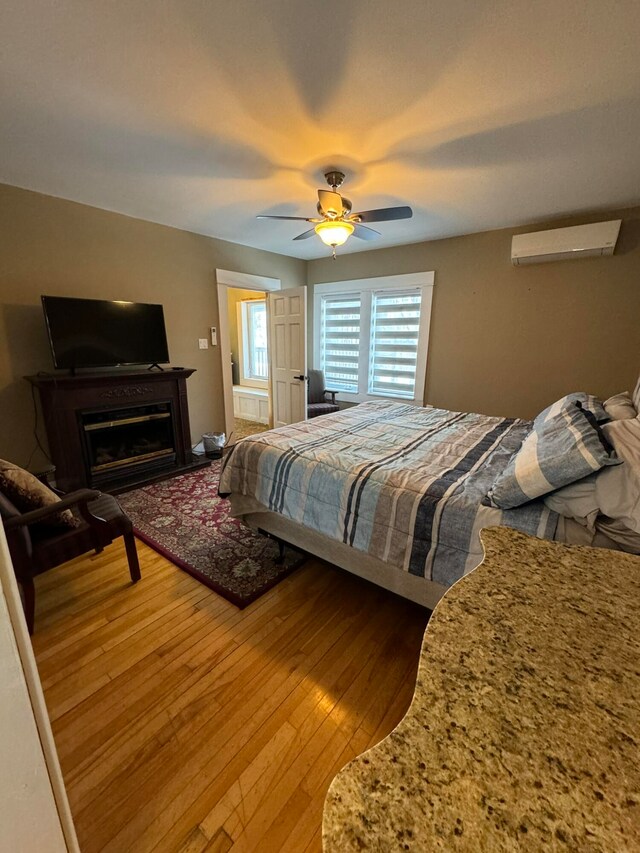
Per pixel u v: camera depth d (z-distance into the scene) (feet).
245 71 4.86
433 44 4.41
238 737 4.06
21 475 5.48
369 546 5.39
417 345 13.97
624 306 10.11
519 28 4.16
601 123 5.99
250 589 6.45
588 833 1.21
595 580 2.55
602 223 9.54
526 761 1.42
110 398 10.16
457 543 4.71
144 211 10.39
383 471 5.75
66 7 3.88
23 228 8.89
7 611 1.59
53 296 9.39
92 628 5.54
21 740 1.71
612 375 10.54
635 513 3.85
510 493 4.56
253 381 21.52
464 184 8.34
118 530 6.25
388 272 14.29
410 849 1.16
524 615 2.21
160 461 11.68
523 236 10.60
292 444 7.10
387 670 4.93
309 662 5.03
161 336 11.32
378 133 6.28
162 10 3.95
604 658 1.90
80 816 3.37
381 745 1.49
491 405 12.74
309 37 4.33
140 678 4.75
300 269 16.62
